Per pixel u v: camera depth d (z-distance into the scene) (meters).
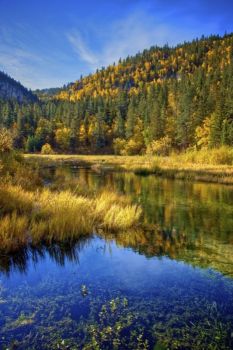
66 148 84.12
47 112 100.12
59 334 3.68
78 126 88.25
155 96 88.25
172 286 5.11
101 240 7.67
